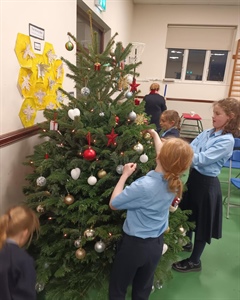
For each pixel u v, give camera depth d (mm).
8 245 856
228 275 1819
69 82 2473
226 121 1534
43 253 1372
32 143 1873
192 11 5484
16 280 831
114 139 1251
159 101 3799
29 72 1707
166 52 5906
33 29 1705
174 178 1015
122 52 1382
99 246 1224
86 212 1284
